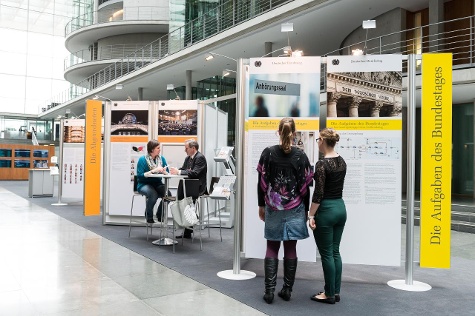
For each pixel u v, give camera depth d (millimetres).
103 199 8375
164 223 7035
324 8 13609
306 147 4730
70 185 12008
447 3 12930
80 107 35938
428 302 3951
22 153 23922
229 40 16984
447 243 4559
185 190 5988
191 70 21891
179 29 22641
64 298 3873
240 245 5051
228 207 10203
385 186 4602
